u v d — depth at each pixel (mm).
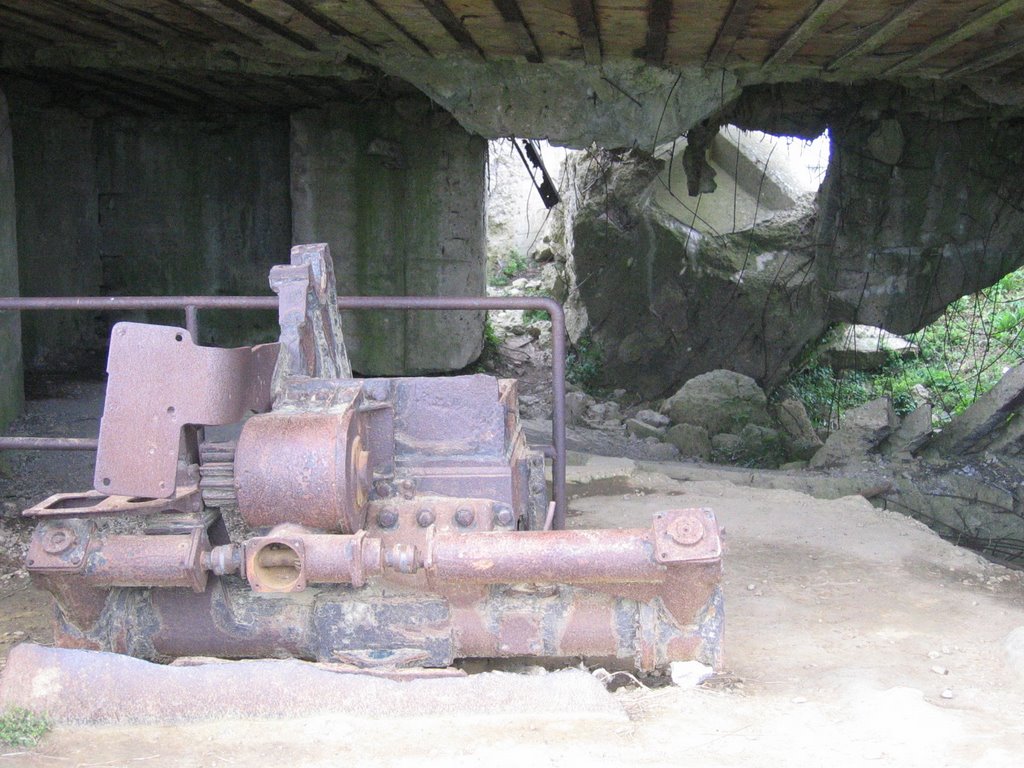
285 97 10742
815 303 12484
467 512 3143
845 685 3270
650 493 6879
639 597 3141
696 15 6766
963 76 8984
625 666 3664
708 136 10547
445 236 11531
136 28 7934
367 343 11680
